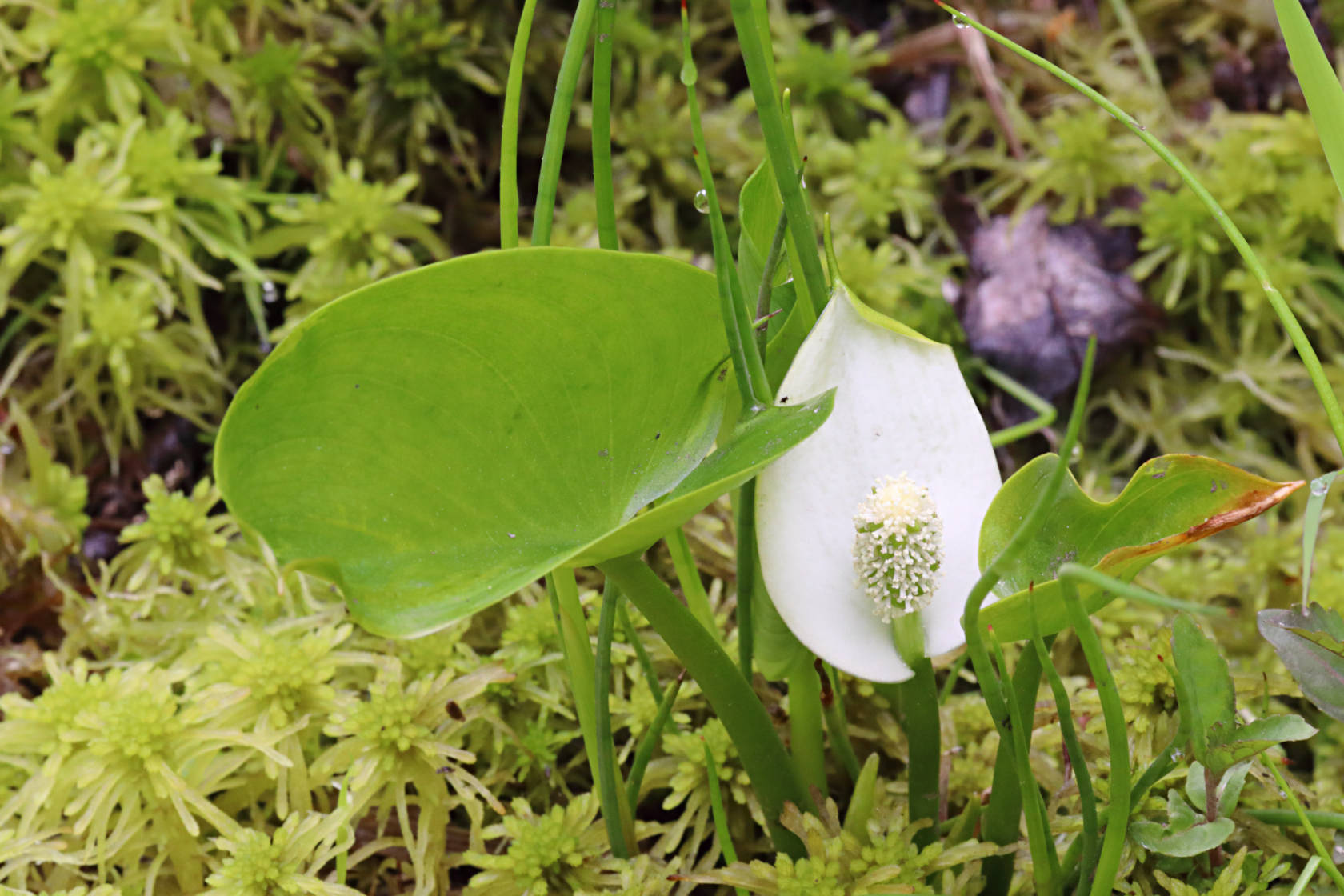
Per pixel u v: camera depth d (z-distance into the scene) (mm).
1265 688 509
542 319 452
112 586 623
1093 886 479
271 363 440
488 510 463
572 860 521
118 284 673
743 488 498
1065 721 473
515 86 484
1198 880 507
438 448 457
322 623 575
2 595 602
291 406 446
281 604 589
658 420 471
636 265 450
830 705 526
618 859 519
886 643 482
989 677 469
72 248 648
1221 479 469
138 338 654
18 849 527
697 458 477
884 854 499
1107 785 509
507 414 459
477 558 461
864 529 475
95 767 528
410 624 450
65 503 636
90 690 546
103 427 672
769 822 510
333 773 541
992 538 479
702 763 542
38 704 545
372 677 572
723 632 582
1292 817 495
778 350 499
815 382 481
